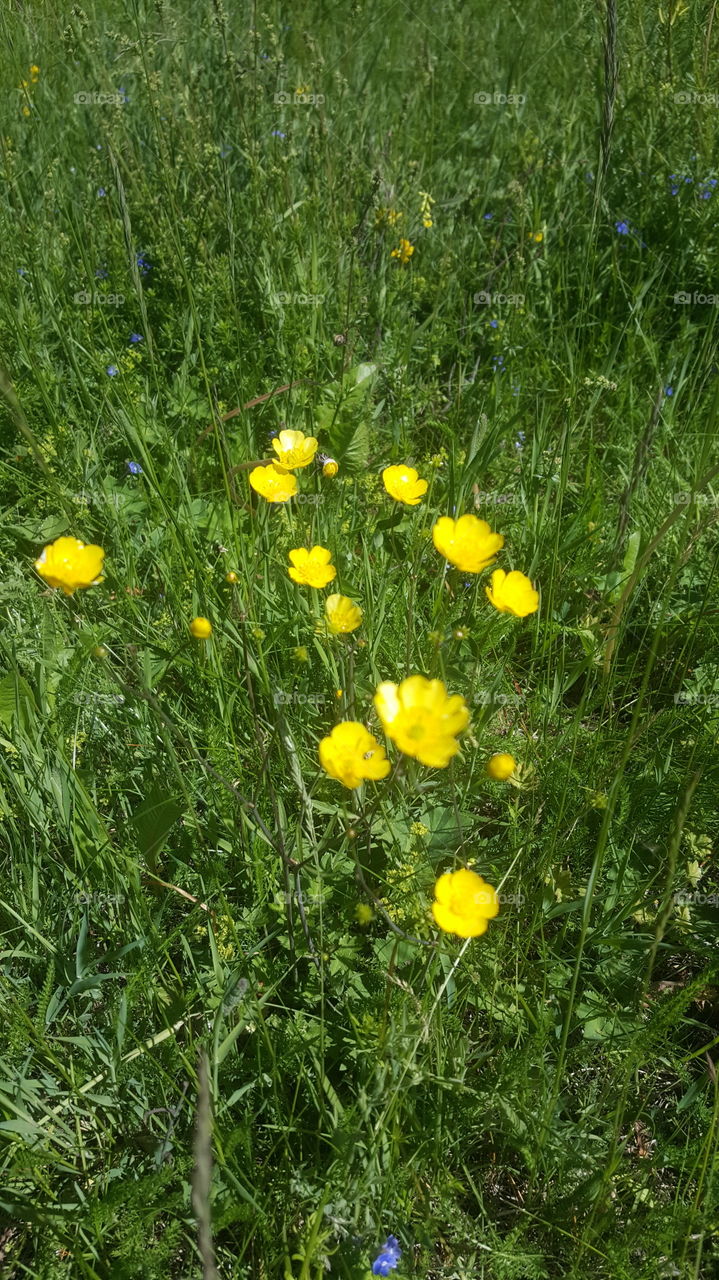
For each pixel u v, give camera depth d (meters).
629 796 0.38
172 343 0.60
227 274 0.59
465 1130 0.30
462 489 0.47
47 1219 0.27
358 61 0.88
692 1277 0.27
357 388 0.52
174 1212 0.28
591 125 0.76
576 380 0.58
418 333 0.63
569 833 0.36
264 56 0.74
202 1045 0.28
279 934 0.33
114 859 0.34
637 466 0.33
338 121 0.75
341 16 0.92
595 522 0.50
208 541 0.47
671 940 0.36
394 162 0.70
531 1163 0.29
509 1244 0.27
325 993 0.32
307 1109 0.30
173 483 0.51
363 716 0.38
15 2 0.77
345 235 0.62
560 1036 0.32
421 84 0.80
